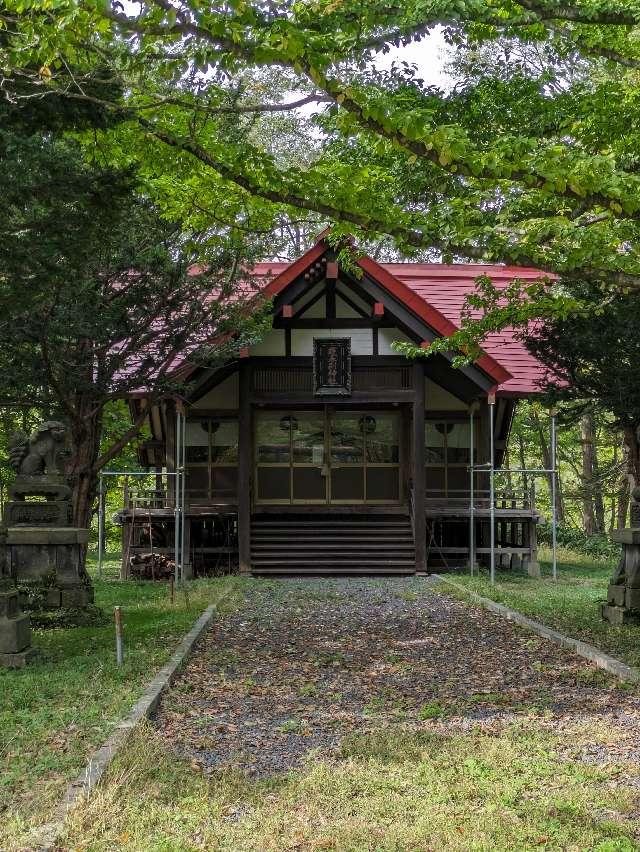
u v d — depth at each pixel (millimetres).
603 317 16062
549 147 8570
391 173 10711
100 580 21344
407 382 21812
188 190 12000
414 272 28188
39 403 16062
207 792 5871
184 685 9250
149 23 7688
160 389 17234
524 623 13094
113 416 29641
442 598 16656
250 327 17797
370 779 6211
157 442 25922
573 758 6766
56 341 14453
